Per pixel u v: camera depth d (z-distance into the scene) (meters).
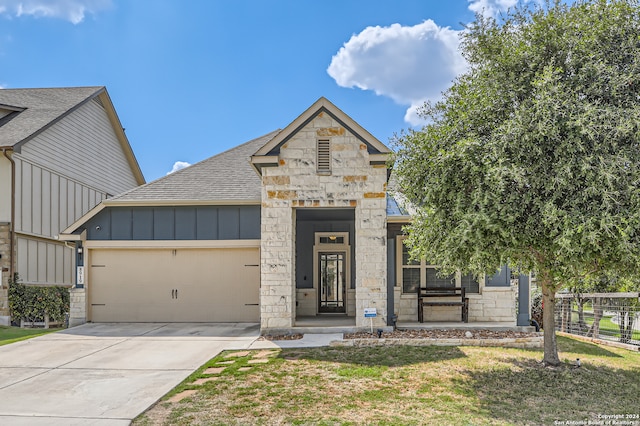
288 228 11.91
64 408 6.38
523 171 6.37
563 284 8.35
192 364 8.79
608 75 6.59
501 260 7.24
